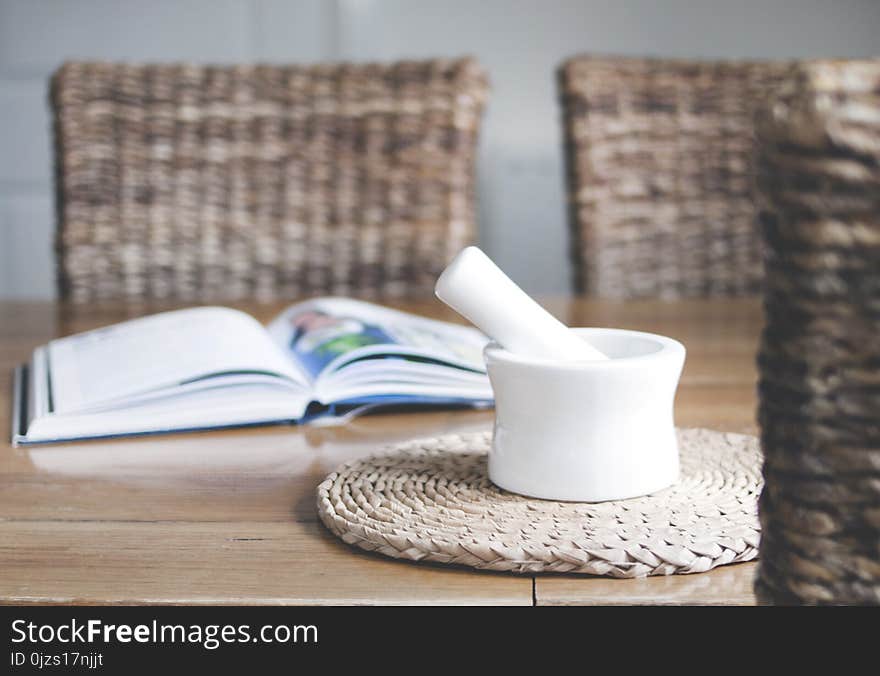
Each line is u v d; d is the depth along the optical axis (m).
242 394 0.68
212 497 0.53
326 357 0.74
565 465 0.46
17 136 2.20
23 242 2.23
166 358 0.73
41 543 0.45
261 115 1.41
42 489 0.54
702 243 1.45
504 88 2.18
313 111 1.40
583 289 1.43
